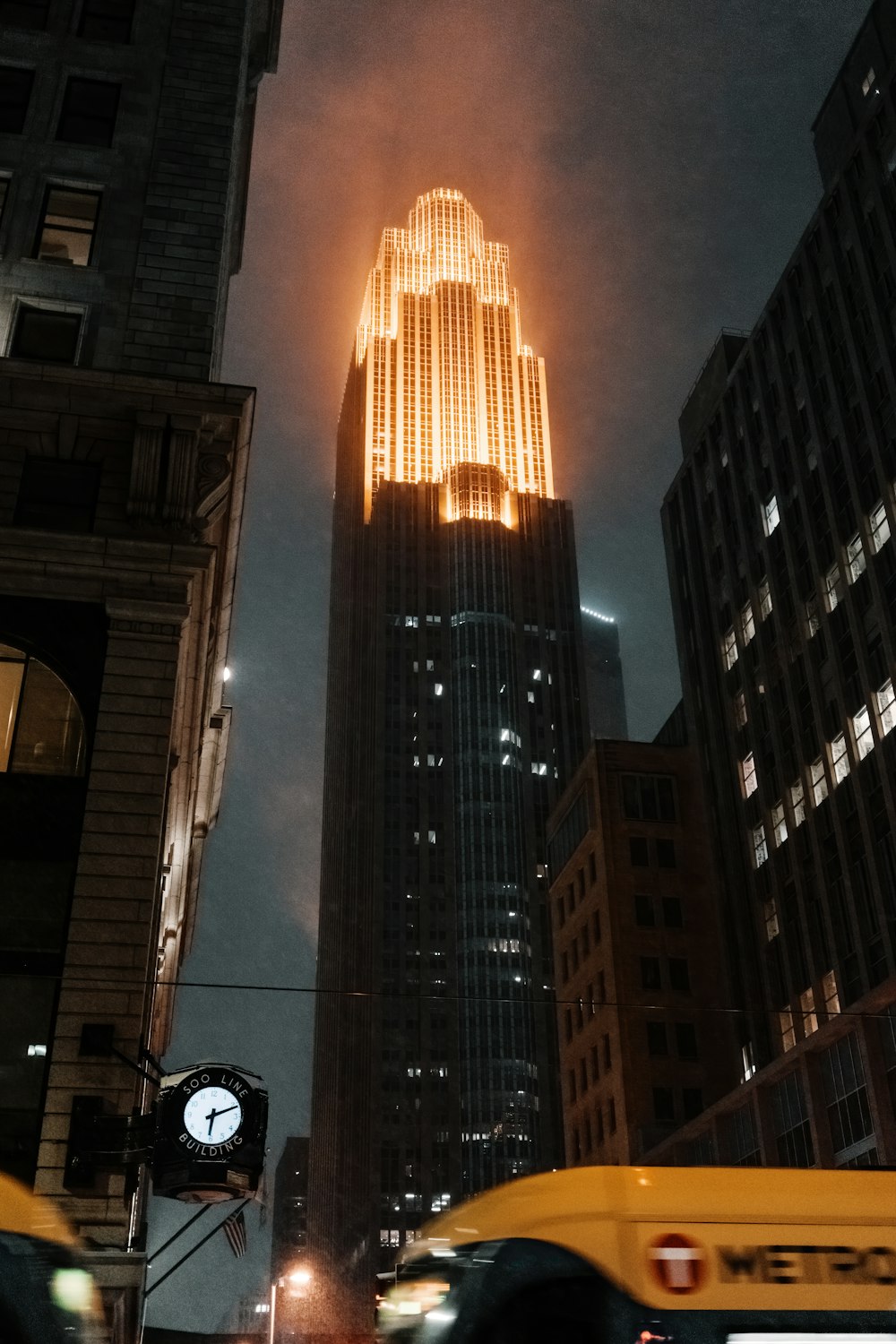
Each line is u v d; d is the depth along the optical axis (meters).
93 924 27.86
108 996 27.08
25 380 33.28
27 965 27.52
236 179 48.78
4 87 39.56
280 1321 146.38
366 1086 182.00
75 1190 25.02
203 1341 58.31
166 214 37.94
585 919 108.75
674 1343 9.43
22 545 31.75
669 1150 88.19
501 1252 9.89
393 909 191.00
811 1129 70.56
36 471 33.41
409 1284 10.52
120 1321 24.03
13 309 35.72
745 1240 9.99
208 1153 25.27
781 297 102.06
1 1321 8.62
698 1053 97.69
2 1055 26.56
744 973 95.88
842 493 89.75
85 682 30.88
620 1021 98.44
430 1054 182.50
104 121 39.53
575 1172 10.55
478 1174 175.12
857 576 86.50
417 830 196.75
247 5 43.31
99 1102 25.89
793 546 96.06
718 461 112.06
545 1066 184.25
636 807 108.31
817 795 89.06
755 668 101.31
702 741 108.38
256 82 55.31
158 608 31.64
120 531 32.53
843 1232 10.16
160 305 36.34
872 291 88.19
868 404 87.00
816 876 87.50
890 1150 63.47
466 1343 9.48
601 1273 9.70
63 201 37.84
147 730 30.28
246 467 34.94
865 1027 66.69
